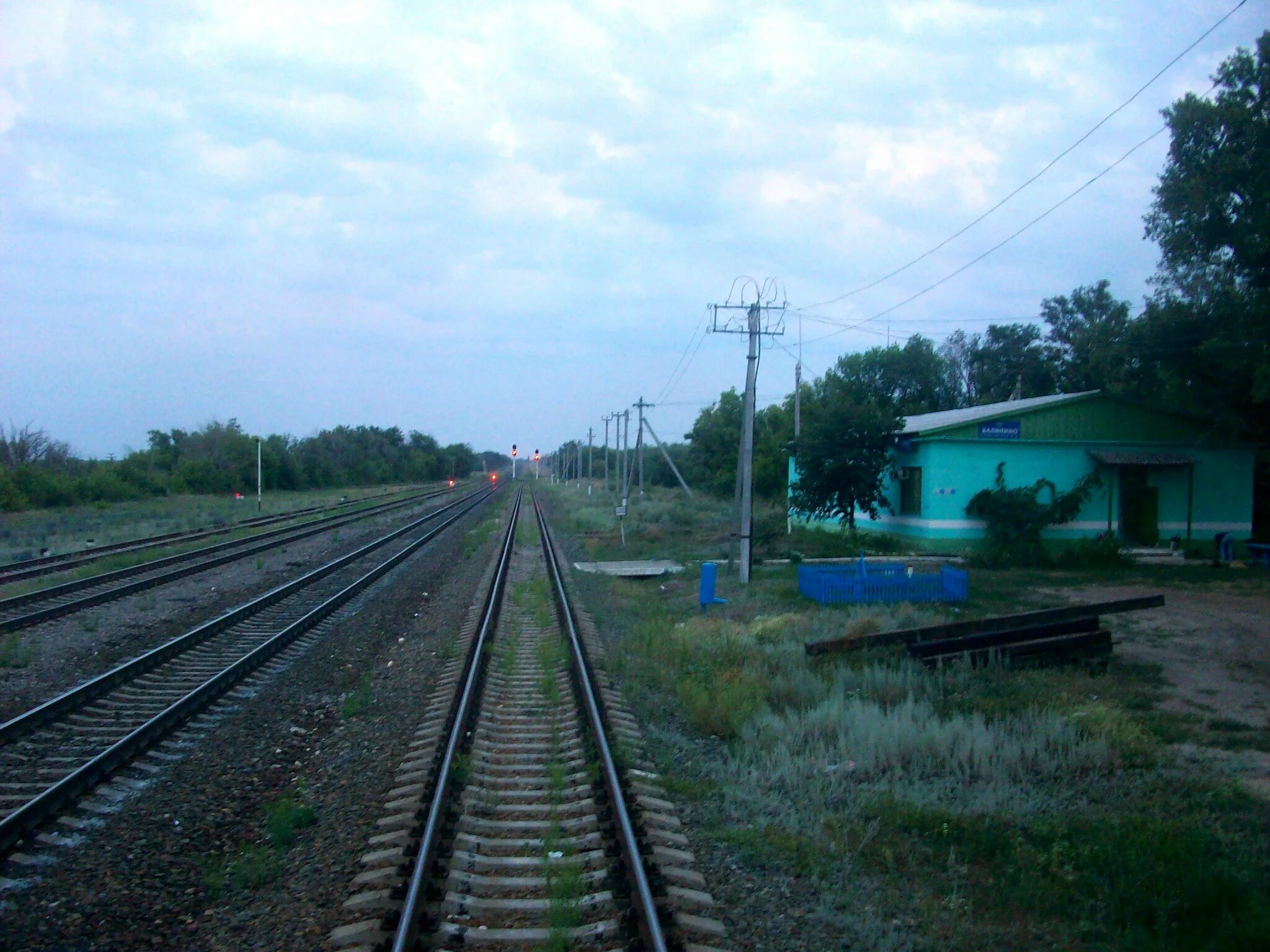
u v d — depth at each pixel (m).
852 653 12.77
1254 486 28.91
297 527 36.66
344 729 9.97
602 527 41.69
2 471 48.56
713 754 9.03
